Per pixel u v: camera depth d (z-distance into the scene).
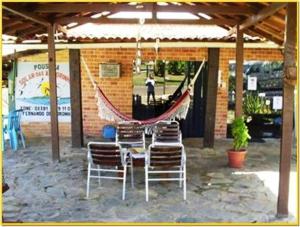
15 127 8.76
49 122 10.11
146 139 9.79
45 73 9.98
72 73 8.63
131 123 7.94
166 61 9.87
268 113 9.98
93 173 6.83
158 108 10.00
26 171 6.94
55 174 6.76
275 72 9.88
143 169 7.17
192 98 9.99
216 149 8.73
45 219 4.79
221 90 9.83
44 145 9.10
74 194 5.75
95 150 5.59
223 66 9.77
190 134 10.10
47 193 5.79
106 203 5.38
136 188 6.04
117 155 5.56
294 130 9.56
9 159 7.79
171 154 5.48
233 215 4.95
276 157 8.04
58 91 9.96
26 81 10.00
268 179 6.50
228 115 9.91
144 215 4.94
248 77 9.90
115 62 9.82
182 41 8.51
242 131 7.20
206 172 6.91
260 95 9.95
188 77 9.92
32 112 10.08
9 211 5.06
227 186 6.13
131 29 9.11
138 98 9.97
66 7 6.43
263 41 8.70
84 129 10.03
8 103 10.02
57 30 7.79
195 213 5.01
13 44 8.93
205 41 8.37
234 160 7.19
